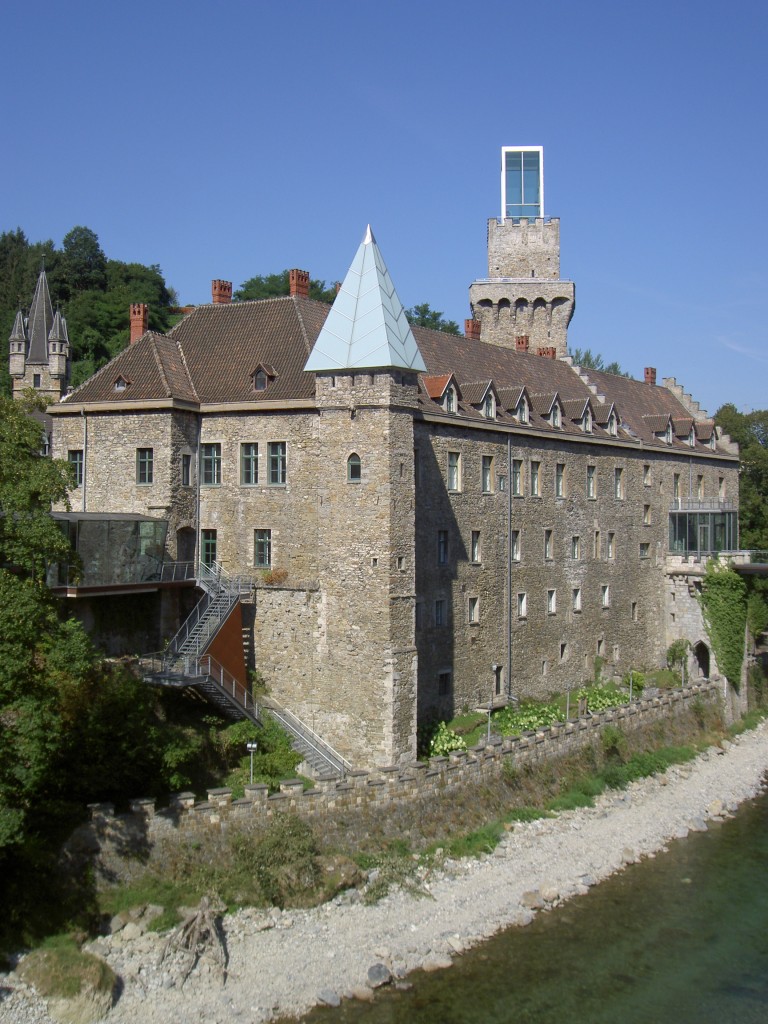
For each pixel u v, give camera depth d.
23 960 29.77
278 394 49.12
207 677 42.03
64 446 51.50
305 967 31.95
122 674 40.03
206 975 30.97
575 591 64.62
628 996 31.23
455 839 41.38
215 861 35.28
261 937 33.28
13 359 105.81
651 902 38.31
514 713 55.28
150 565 47.06
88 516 44.88
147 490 49.56
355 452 45.97
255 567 49.66
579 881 39.81
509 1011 30.17
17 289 130.38
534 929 35.62
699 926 36.28
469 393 56.31
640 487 72.69
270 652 48.16
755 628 74.00
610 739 52.59
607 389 77.88
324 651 46.66
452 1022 29.48
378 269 47.19
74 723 35.88
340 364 45.97
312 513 48.28
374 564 45.50
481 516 55.72
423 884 37.97
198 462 50.94
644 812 48.38
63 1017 28.17
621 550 69.94
